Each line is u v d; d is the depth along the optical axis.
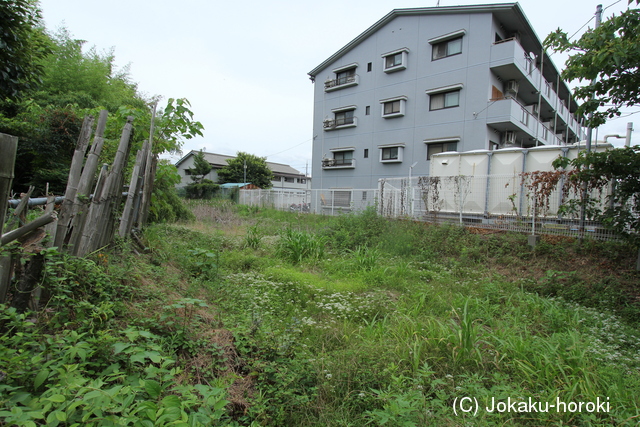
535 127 18.64
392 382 2.53
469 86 17.02
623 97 5.09
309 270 6.34
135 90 17.88
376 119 20.69
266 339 2.88
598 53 4.56
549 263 6.85
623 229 5.68
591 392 2.57
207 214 13.20
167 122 5.90
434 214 9.80
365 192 18.44
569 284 5.98
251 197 24.38
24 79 5.80
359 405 2.43
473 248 7.75
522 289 5.65
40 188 8.58
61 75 12.01
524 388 2.66
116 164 3.78
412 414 2.21
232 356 2.64
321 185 23.66
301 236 7.32
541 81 18.98
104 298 2.61
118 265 3.34
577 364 2.92
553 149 8.43
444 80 17.84
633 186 5.32
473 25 16.94
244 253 6.72
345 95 22.28
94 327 2.21
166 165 6.48
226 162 41.50
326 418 2.25
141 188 5.15
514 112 16.09
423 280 6.20
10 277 2.04
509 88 17.86
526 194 8.00
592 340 3.71
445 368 2.95
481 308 4.58
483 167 9.68
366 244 8.41
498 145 17.89
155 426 1.27
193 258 4.70
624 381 2.82
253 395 2.27
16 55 5.46
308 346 3.17
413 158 19.11
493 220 9.02
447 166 10.44
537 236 7.48
